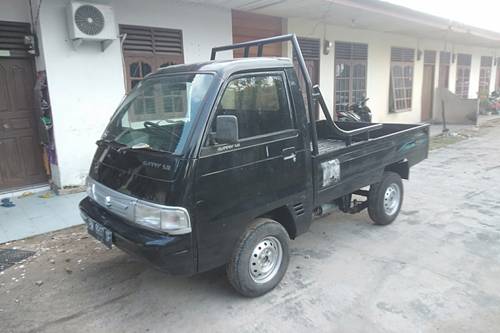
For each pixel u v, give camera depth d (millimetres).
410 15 9820
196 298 3305
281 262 3404
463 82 18750
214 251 2902
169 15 6980
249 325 2922
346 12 8656
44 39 5602
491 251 4055
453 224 4832
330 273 3664
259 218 3285
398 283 3453
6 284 3582
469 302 3139
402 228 4746
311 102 3594
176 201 2654
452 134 12305
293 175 3344
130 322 2998
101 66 6223
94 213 3348
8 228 4824
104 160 3369
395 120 13695
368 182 4305
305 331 2840
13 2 5586
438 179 7051
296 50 3648
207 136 2771
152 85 3391
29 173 6242
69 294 3404
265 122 3160
